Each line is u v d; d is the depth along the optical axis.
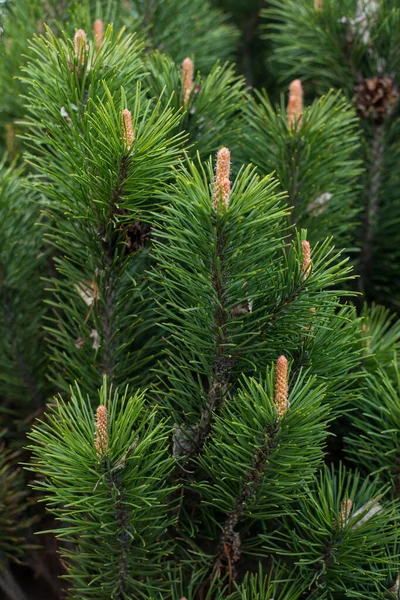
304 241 0.92
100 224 0.98
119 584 0.98
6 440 1.19
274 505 0.95
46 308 1.12
